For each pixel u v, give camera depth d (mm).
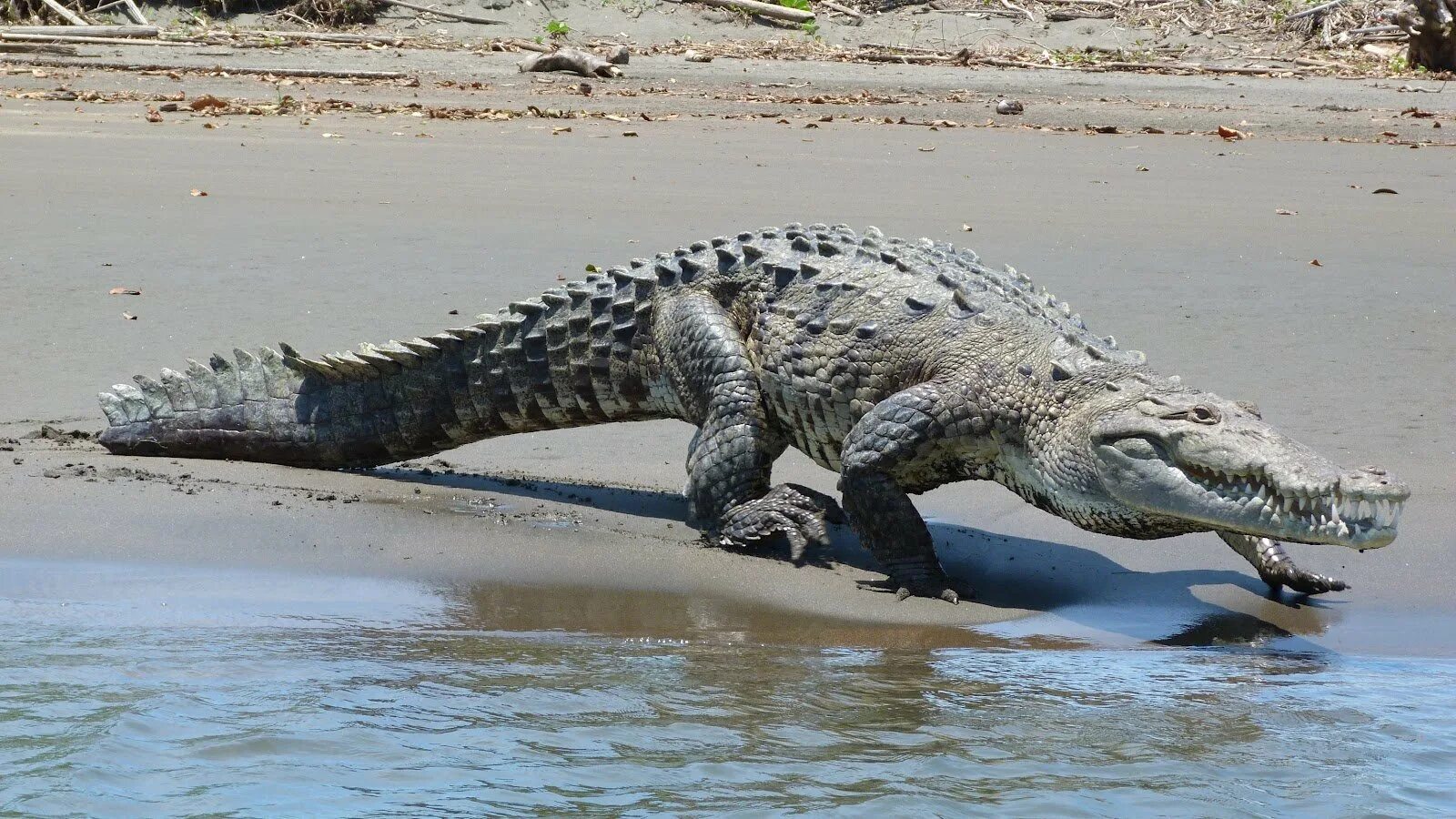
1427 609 21734
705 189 51938
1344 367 32875
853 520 22750
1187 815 14180
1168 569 23594
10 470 25047
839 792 14398
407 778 14391
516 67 90688
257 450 27141
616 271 25953
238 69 84750
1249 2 115938
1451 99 86688
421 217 45938
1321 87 91875
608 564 22547
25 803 13648
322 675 17125
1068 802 14391
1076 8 115625
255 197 48500
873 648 19312
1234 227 47781
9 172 50562
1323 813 14367
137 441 27125
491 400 26500
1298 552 23812
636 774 14641
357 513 24031
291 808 13680
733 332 24625
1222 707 17234
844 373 23609
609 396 25984
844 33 111312
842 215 47750
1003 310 23125
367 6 108250
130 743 15000
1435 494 25703
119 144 58000
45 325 33750
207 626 18906
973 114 77250
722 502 24062
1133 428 20766
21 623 18703
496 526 23875
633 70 91125
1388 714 17078
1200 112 79875
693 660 18312
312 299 36281
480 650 18328
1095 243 44531
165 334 33438
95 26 98875
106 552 21766
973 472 23281
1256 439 19844
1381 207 52062
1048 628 20719
